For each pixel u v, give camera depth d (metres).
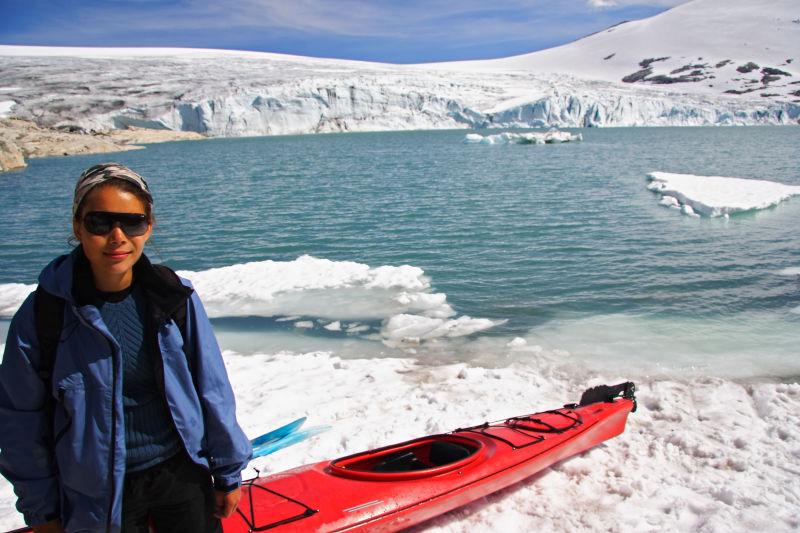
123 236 1.50
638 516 3.19
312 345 6.68
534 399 4.96
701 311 7.44
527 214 14.91
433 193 19.45
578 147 44.78
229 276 9.34
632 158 33.50
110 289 1.58
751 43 141.88
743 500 3.32
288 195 20.22
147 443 1.64
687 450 3.94
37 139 50.16
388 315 7.61
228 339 6.91
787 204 15.23
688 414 4.54
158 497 1.69
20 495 1.58
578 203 16.45
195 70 105.06
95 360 1.53
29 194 22.94
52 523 1.63
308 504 2.77
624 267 9.71
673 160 31.84
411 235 12.93
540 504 3.30
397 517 2.81
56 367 1.50
